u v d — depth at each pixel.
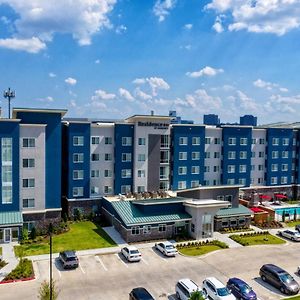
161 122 62.72
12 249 43.59
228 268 39.09
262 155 75.44
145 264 39.69
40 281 34.53
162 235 48.88
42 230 50.97
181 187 65.25
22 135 49.72
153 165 62.62
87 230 52.06
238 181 71.38
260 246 46.94
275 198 75.94
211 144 69.06
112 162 61.47
